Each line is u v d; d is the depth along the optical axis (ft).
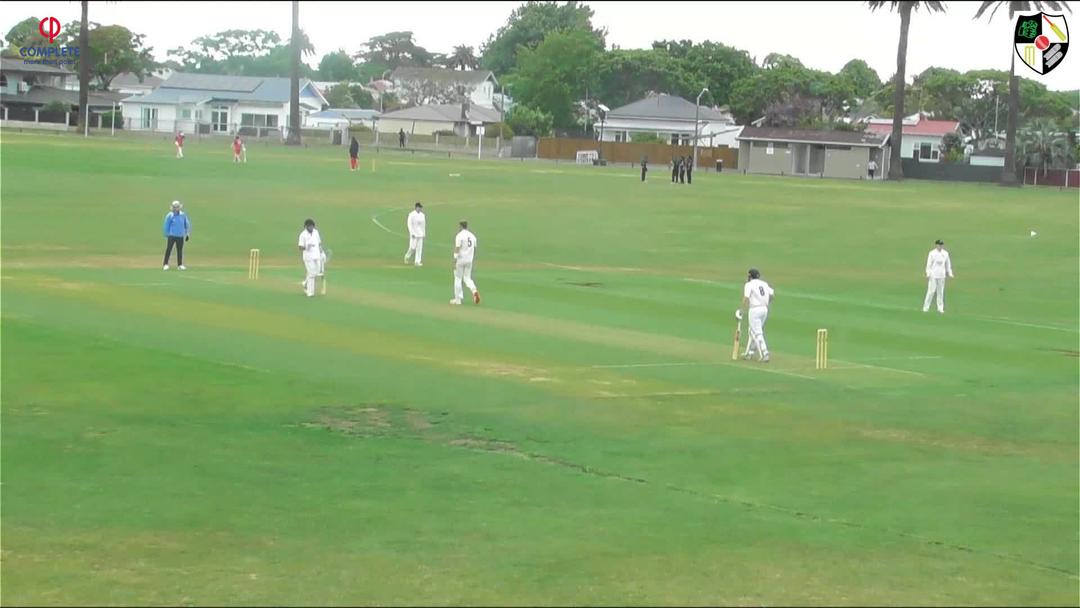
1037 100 507.30
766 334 106.01
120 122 458.91
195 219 181.06
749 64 584.81
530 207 222.07
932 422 73.77
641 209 227.61
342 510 51.52
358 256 153.89
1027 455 66.28
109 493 52.95
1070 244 201.46
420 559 45.21
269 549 46.06
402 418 68.59
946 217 238.07
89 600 40.09
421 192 237.66
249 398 71.46
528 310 112.37
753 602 41.37
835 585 43.62
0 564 43.70
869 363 94.07
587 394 76.54
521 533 48.88
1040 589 44.19
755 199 261.03
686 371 85.97
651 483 57.67
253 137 431.84
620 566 44.93
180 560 44.55
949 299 144.97
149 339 87.35
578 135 531.09
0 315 94.32
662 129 506.07
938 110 529.86
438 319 103.60
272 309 104.73
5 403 67.82
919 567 46.32
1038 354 104.37
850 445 66.95
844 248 188.85
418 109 523.70
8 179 213.25
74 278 120.26
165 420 65.92
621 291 131.44
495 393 75.61
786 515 53.06
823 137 406.82
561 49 533.96
